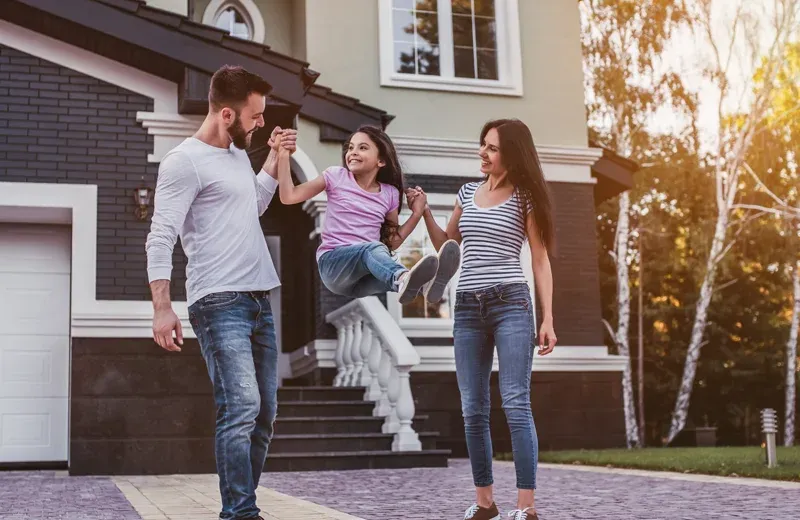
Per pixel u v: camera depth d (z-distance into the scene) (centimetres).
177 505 575
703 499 571
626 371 2034
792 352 2122
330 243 452
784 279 2262
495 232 425
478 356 431
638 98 2119
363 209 454
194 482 765
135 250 891
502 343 419
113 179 897
